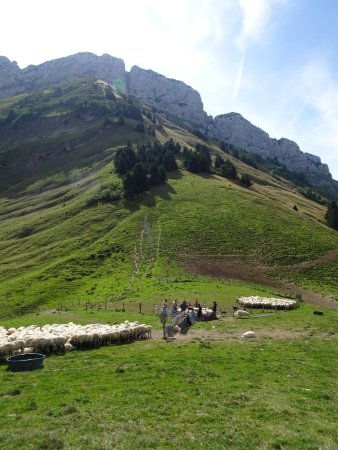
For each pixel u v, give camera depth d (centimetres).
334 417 1727
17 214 13738
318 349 3167
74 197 13862
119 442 1402
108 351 3034
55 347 2973
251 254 9206
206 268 8238
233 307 5322
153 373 2347
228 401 1870
